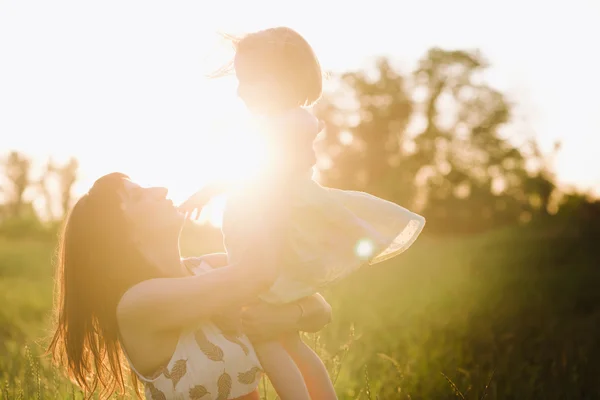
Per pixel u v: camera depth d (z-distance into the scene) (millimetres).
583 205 21672
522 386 4918
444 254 18031
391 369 5625
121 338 3096
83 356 3336
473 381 5012
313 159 3254
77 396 4379
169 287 3023
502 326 7363
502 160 53500
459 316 7938
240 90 3381
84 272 3213
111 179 3277
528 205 50125
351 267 3230
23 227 40531
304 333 4773
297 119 3223
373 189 56188
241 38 3529
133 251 3191
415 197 57281
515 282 11602
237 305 3072
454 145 56750
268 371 3158
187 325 3088
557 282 11602
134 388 3502
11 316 9586
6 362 5906
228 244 3303
